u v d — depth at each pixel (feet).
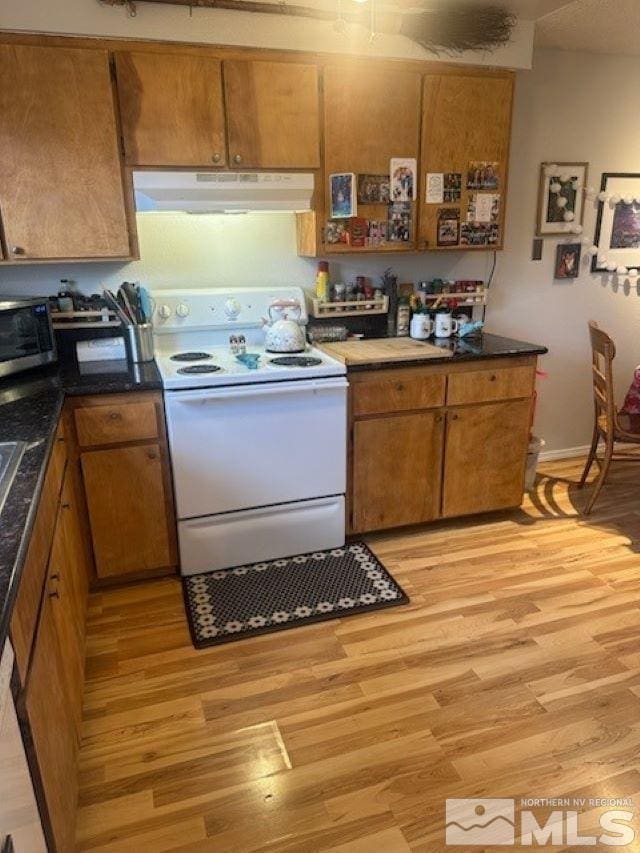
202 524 8.11
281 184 7.93
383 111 8.28
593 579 8.22
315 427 8.20
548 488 11.15
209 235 9.12
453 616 7.45
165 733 5.77
